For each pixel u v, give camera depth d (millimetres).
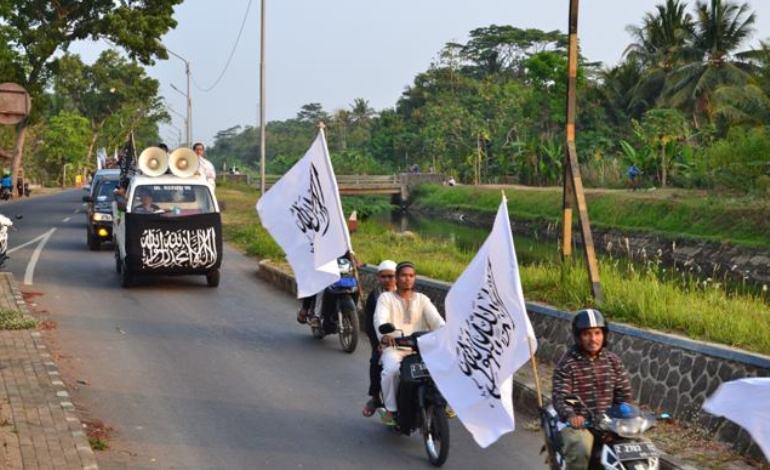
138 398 12984
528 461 10594
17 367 13500
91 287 22906
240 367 15039
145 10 64500
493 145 106188
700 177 63062
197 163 23734
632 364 12391
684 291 16312
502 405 9078
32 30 63312
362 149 143625
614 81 88750
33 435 10242
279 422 12062
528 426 11844
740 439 9977
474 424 9398
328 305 16672
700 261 47812
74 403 12570
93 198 31750
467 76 157125
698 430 10602
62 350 15758
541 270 18531
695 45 78625
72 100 129750
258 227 37938
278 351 16312
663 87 81062
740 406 6203
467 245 44094
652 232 54281
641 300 14266
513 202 77688
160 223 22469
